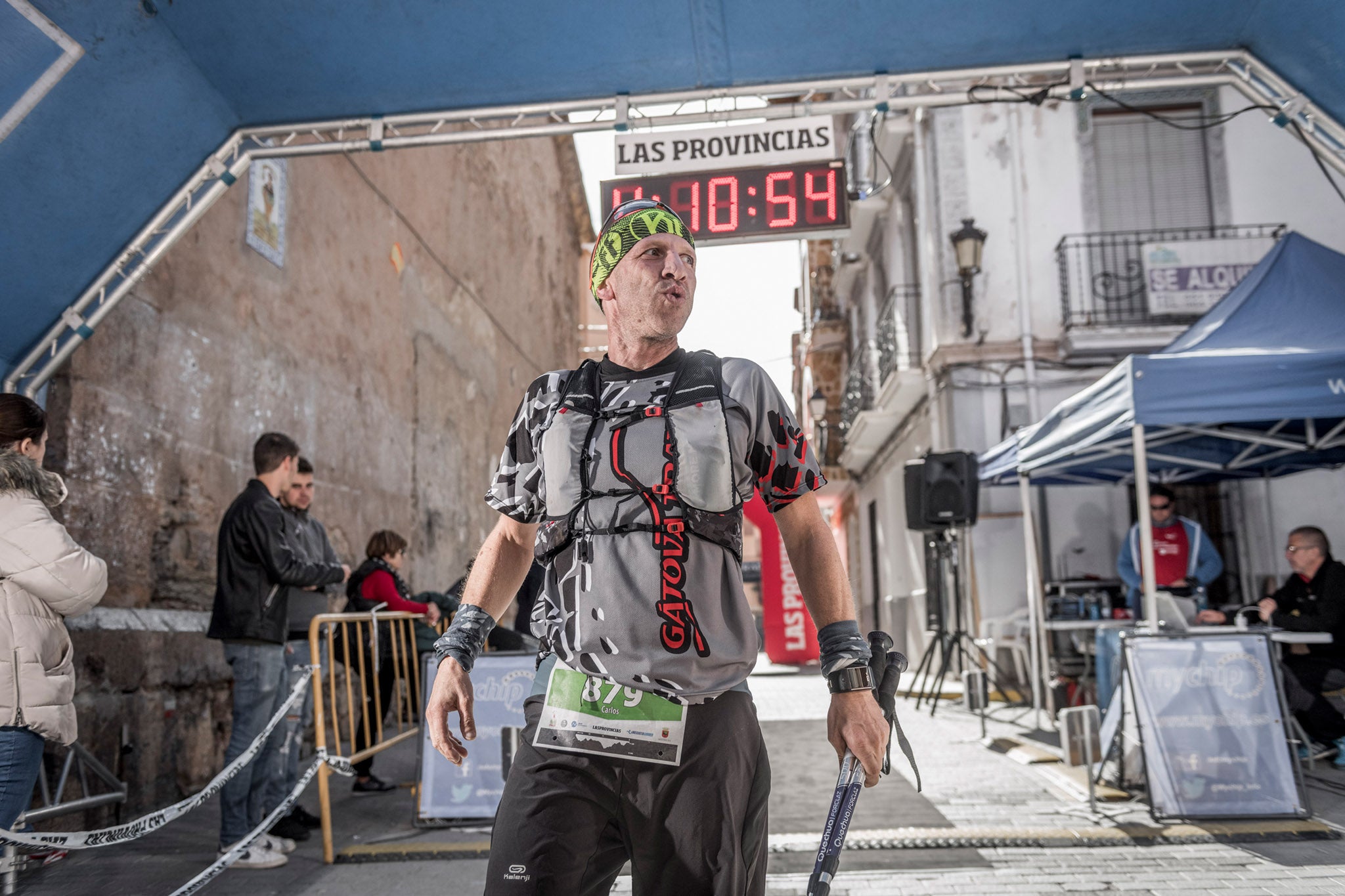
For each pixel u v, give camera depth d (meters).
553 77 5.52
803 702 10.98
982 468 9.87
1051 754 6.61
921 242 12.89
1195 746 4.84
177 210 5.43
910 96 5.71
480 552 1.97
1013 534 11.35
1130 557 8.01
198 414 6.45
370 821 5.32
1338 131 5.54
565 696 1.63
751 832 1.64
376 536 6.66
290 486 5.38
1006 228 11.81
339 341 9.16
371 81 5.38
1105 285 11.53
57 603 3.05
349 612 6.49
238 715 4.50
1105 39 5.44
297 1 4.74
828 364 24.50
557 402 1.80
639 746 1.58
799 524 1.80
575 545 1.68
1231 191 11.70
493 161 16.17
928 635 13.77
